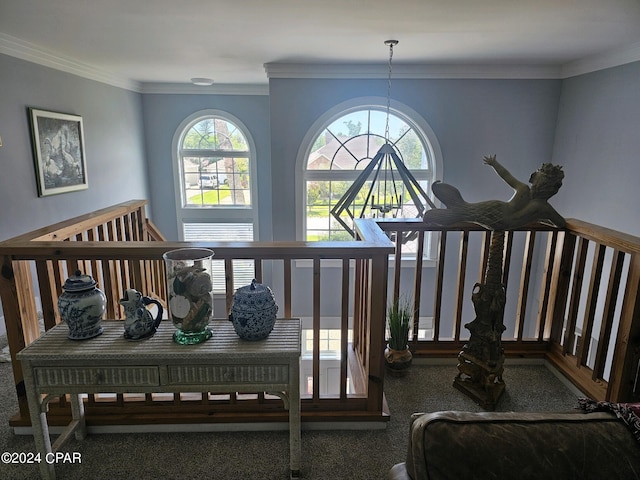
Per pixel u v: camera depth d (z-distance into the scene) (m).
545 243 4.68
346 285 1.83
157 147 5.83
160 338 1.55
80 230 2.35
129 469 1.68
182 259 1.54
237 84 5.64
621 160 3.56
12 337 1.80
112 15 2.53
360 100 4.48
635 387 1.88
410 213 5.06
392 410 2.04
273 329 1.63
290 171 4.68
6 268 1.74
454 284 5.03
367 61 4.07
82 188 4.18
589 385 2.10
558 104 4.50
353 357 2.54
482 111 4.53
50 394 1.50
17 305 1.78
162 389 1.50
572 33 2.97
